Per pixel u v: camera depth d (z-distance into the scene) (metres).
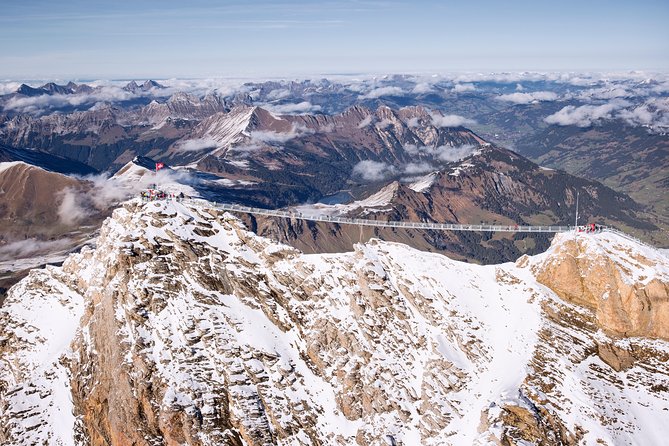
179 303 166.50
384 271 172.62
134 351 158.00
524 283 178.25
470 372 153.50
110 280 176.00
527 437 133.62
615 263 172.62
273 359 157.88
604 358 159.62
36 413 168.12
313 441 146.62
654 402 149.25
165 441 147.00
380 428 145.50
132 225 183.38
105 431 156.62
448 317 164.12
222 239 183.38
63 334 191.62
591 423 140.62
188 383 151.38
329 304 167.50
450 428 141.50
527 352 156.25
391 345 159.12
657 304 166.12
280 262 177.50
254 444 144.25
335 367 157.62
